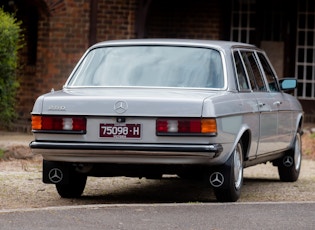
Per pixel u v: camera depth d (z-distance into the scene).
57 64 25.06
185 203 11.73
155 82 12.34
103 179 15.33
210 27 28.36
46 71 25.02
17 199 12.76
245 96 12.69
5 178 14.85
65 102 11.62
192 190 14.20
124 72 12.56
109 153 11.48
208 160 11.45
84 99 11.55
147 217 10.42
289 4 28.53
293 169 15.46
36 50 25.78
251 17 28.67
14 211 10.71
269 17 28.69
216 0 28.34
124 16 25.59
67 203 12.43
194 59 12.59
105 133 11.48
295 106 15.40
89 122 11.55
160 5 28.30
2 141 20.66
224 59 12.55
